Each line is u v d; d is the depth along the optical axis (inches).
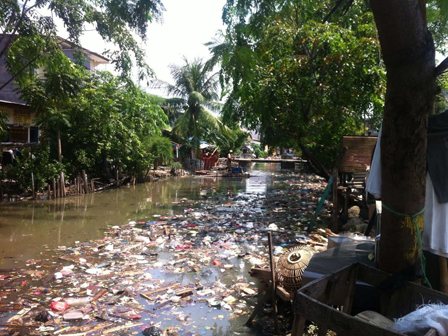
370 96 417.1
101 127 639.8
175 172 998.4
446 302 115.4
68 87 538.6
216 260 274.1
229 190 722.2
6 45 416.2
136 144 745.6
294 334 107.0
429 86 108.9
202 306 200.2
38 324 178.9
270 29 386.0
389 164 118.6
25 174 548.4
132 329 175.2
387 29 103.7
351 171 354.3
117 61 358.9
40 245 315.6
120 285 227.5
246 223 408.8
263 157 1760.6
